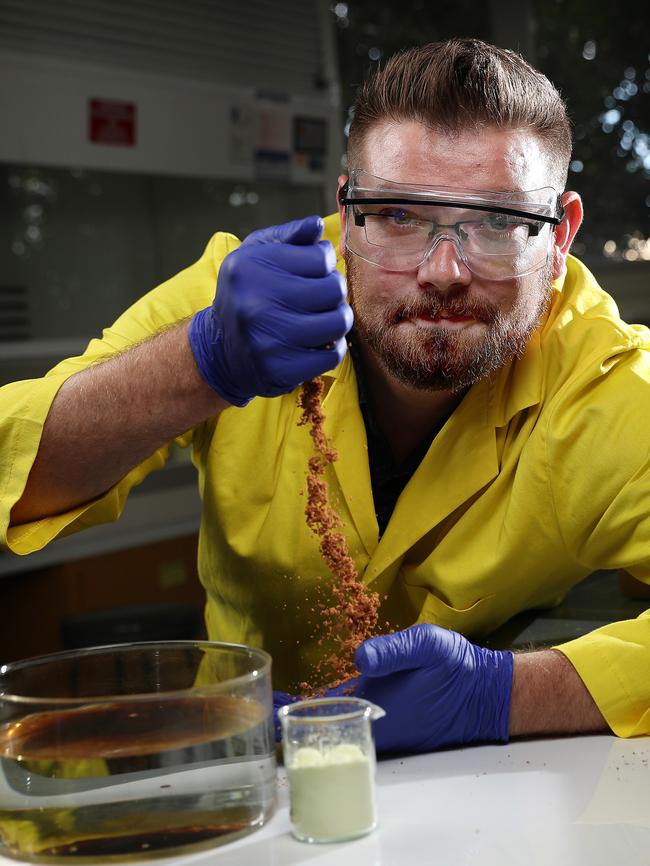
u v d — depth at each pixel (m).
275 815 0.62
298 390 0.99
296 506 0.98
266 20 2.75
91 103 2.37
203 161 2.62
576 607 1.15
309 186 2.91
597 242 3.15
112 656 0.65
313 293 0.75
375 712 0.59
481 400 0.97
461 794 0.64
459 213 0.84
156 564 2.55
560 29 3.08
